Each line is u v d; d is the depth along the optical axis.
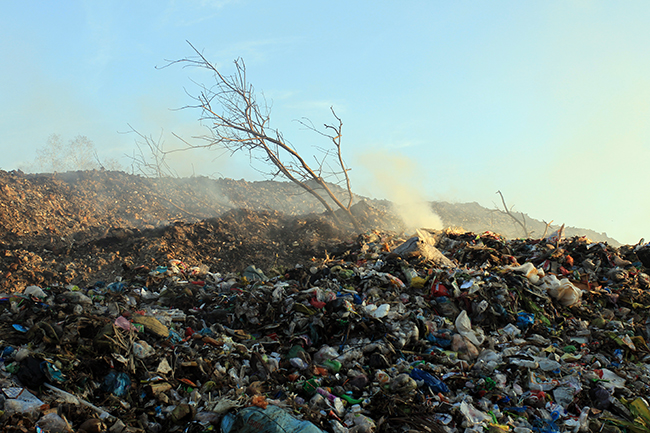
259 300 8.78
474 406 5.86
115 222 22.05
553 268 10.38
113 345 6.18
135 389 5.77
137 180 28.47
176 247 16.48
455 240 12.52
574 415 5.82
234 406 5.32
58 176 26.52
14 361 5.59
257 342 7.63
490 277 8.96
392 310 8.09
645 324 8.67
